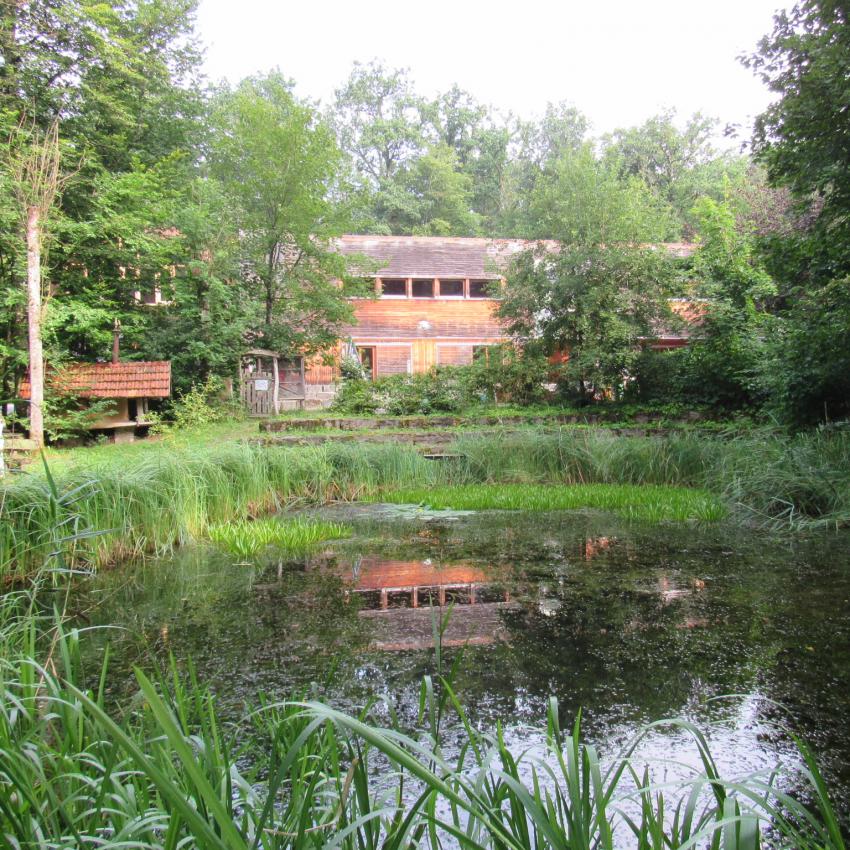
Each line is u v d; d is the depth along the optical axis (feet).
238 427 54.95
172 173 63.87
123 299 58.75
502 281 67.00
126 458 27.17
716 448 36.63
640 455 37.22
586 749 5.37
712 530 24.81
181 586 18.24
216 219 64.64
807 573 18.67
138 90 61.26
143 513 22.75
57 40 52.44
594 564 19.97
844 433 33.37
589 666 12.30
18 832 5.38
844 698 10.91
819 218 34.63
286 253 70.54
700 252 60.95
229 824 3.54
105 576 19.43
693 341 59.88
